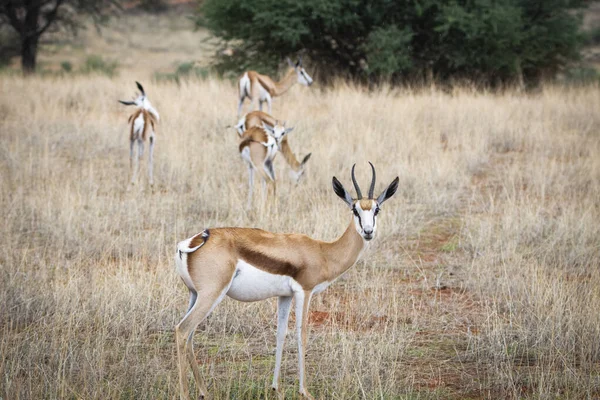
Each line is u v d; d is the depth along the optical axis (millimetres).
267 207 13453
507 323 9188
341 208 13656
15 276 9836
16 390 6855
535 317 9078
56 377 7301
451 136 20344
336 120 21094
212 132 19875
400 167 16203
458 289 10555
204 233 7043
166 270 10438
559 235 12508
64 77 31891
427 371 7984
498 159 18844
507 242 12273
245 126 16484
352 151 17750
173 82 29422
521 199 14742
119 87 27812
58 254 11328
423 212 14125
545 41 31281
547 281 10227
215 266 6926
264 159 14109
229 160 17250
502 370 7820
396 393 7305
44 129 20344
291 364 8133
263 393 7395
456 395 7426
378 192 15008
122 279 9812
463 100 24797
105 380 7422
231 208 13797
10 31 40000
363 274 10656
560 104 24703
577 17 32469
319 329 9031
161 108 23250
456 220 13852
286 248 7246
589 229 12531
